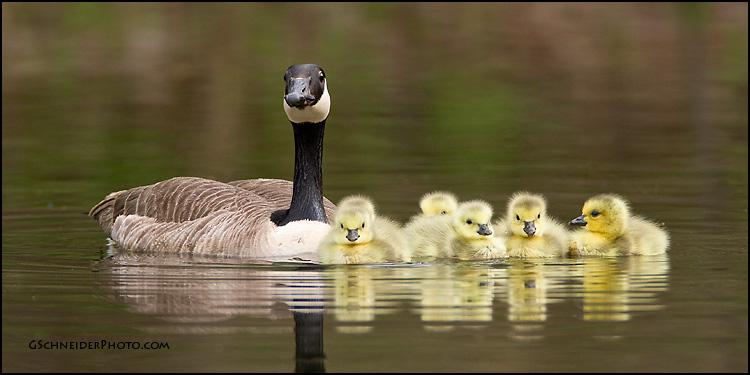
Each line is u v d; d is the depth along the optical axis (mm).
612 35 43781
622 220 14469
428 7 51000
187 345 10453
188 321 11195
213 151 24188
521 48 41594
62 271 13500
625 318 11219
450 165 22172
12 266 13797
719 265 13719
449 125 27484
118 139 25641
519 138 25703
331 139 25391
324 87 14742
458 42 42844
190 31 44719
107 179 21188
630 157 23266
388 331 10820
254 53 40281
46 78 35344
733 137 25797
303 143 14742
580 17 48156
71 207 18609
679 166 22188
